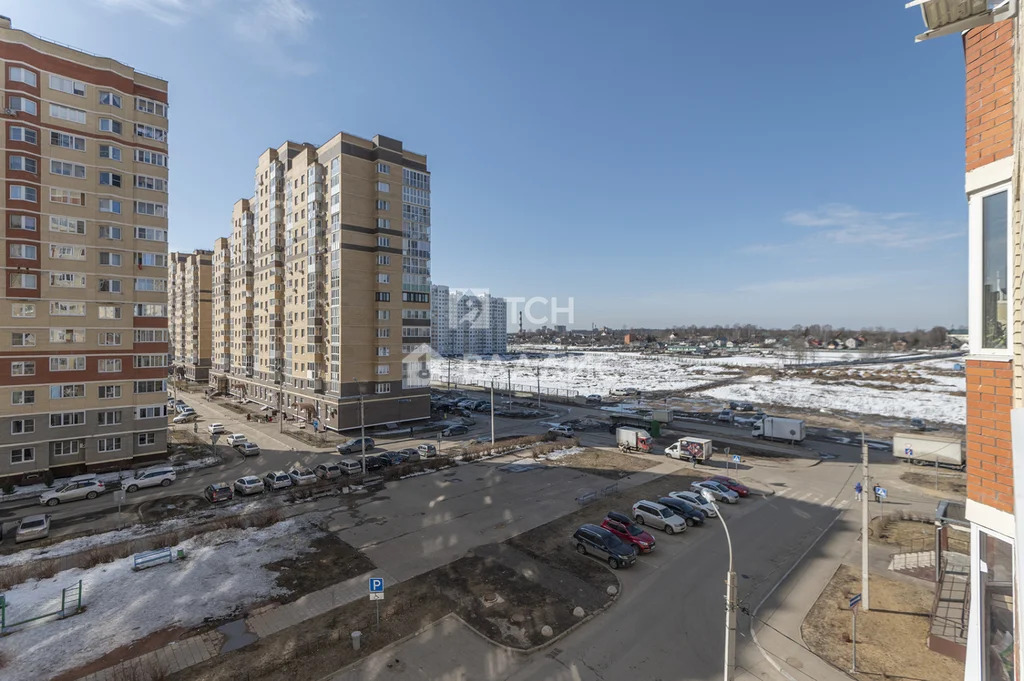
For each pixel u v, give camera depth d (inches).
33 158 1471.5
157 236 1702.8
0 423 1408.7
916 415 2770.7
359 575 887.1
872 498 1352.1
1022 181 295.6
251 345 3159.5
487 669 636.1
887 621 751.7
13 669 632.4
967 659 514.6
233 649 676.1
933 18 339.6
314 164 2347.4
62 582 855.7
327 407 2263.8
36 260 1471.5
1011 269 387.5
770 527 1144.2
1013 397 371.2
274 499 1337.4
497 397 3506.4
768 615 770.2
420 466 1615.4
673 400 3410.4
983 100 419.5
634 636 712.4
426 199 2502.5
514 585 852.6
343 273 2206.0
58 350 1505.9
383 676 622.2
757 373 4913.9
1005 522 389.4
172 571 898.7
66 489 1316.4
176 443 2007.9
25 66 1459.2
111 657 658.2
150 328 1680.6
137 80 1680.6
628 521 1059.9
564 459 1786.4
